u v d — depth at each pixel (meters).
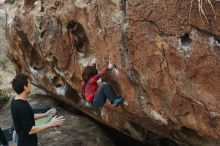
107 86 5.63
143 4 4.85
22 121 5.07
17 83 5.10
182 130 5.54
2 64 12.29
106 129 8.48
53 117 5.68
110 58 5.60
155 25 4.80
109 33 5.43
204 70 4.49
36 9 7.42
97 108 7.04
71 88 7.52
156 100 5.24
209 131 4.79
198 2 4.34
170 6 4.60
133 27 5.04
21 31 8.02
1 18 12.84
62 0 6.56
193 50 4.52
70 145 7.74
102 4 5.48
